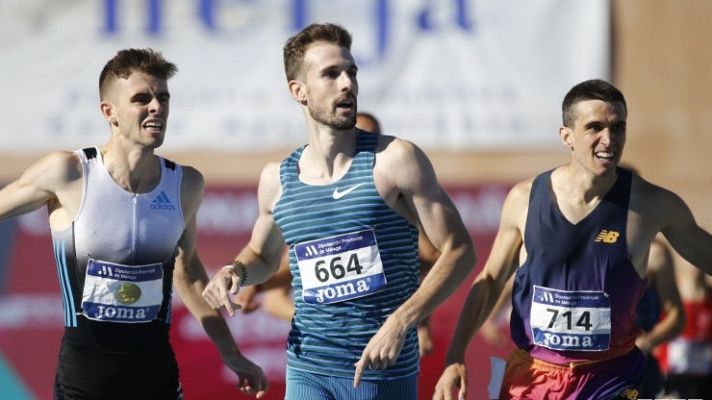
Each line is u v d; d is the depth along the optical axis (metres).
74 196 16.12
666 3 31.81
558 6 30.77
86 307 16.12
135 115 15.88
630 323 16.28
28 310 28.84
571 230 15.98
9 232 28.97
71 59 30.45
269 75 30.70
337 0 30.48
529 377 16.52
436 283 14.88
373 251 15.30
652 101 31.91
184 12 30.59
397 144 15.37
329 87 15.05
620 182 16.02
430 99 30.62
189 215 16.86
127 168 16.25
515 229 16.58
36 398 28.66
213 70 30.66
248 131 30.72
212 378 27.45
